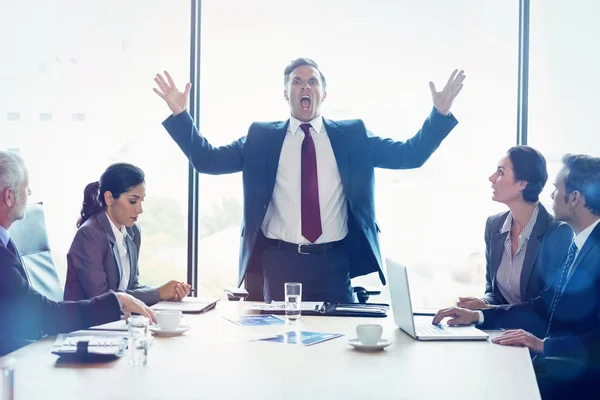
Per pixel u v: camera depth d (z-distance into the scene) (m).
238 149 3.73
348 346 2.12
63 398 1.53
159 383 1.66
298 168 3.58
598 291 2.29
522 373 1.80
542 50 4.04
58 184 4.27
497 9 4.07
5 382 1.36
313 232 3.47
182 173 4.19
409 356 1.99
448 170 4.10
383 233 3.86
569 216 2.54
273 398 1.54
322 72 3.73
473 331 2.34
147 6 4.22
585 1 4.00
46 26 4.27
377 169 3.79
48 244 3.08
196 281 4.22
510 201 2.98
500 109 4.08
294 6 4.13
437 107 3.54
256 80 4.12
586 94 4.03
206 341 2.18
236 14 4.14
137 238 3.19
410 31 4.12
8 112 4.29
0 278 2.10
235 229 4.19
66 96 4.27
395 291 2.41
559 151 4.04
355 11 4.12
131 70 4.24
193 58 4.16
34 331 2.12
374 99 4.11
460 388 1.64
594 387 2.26
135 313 2.62
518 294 2.96
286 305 2.54
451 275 4.12
